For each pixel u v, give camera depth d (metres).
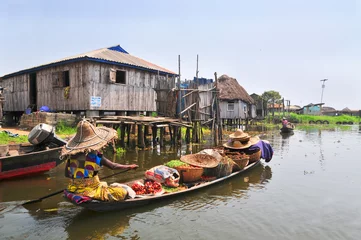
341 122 54.22
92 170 5.42
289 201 6.94
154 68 18.83
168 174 7.29
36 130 9.18
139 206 6.23
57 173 9.20
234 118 31.97
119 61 16.33
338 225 5.61
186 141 16.36
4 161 7.82
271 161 12.22
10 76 20.94
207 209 6.34
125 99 17.05
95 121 12.13
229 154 10.17
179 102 15.66
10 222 5.46
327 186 8.24
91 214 5.85
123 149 13.43
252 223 5.66
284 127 27.52
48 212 5.95
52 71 17.23
